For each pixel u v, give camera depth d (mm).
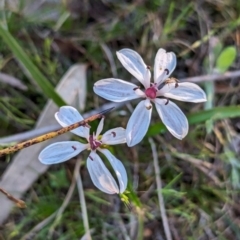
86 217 138
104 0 164
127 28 162
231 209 148
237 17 162
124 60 103
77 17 162
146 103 101
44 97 155
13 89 155
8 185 142
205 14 163
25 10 157
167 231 138
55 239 144
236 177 148
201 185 150
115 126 151
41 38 160
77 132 103
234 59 159
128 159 151
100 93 101
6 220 144
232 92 159
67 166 149
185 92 103
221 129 155
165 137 152
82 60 160
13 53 149
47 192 147
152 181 149
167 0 163
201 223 146
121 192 101
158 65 103
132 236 144
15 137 142
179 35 162
